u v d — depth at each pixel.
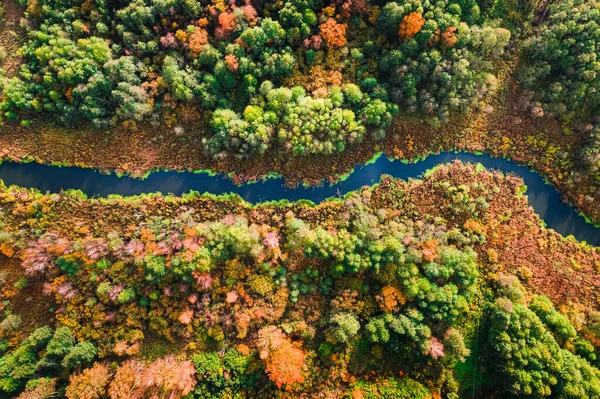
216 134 51.09
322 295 50.97
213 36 49.91
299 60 50.97
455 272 48.72
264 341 47.28
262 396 48.53
